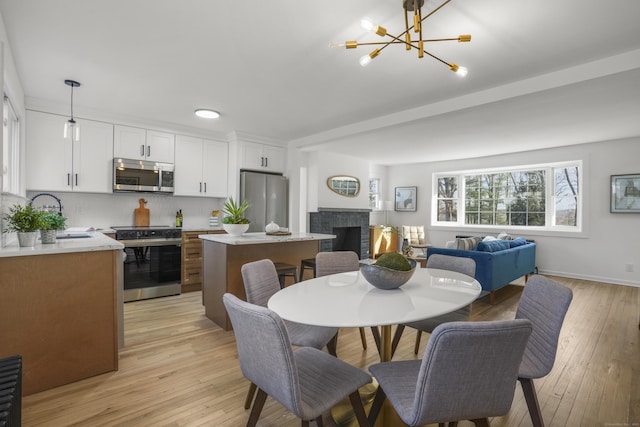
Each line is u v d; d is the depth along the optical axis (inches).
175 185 181.8
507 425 69.9
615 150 203.9
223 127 184.5
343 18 80.7
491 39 88.3
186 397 78.9
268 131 193.2
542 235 235.5
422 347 109.3
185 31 86.8
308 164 254.7
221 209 207.8
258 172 210.7
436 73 110.1
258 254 132.7
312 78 115.3
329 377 55.6
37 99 138.7
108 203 172.9
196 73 112.3
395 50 95.5
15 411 44.8
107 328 89.7
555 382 87.4
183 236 171.8
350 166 276.1
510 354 42.1
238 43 92.8
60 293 82.7
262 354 47.8
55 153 146.6
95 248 87.0
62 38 90.5
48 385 81.2
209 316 133.4
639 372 92.6
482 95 124.3
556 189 234.5
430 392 41.9
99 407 74.5
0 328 75.3
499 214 262.1
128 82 120.6
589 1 72.4
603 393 82.0
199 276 176.9
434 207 300.7
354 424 69.0
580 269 218.5
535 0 72.2
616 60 96.3
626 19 78.8
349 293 69.7
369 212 299.9
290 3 75.0
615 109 142.3
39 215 87.4
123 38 90.4
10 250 76.6
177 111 154.6
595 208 212.1
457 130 181.5
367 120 167.2
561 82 105.8
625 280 201.3
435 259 108.6
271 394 49.3
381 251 308.3
